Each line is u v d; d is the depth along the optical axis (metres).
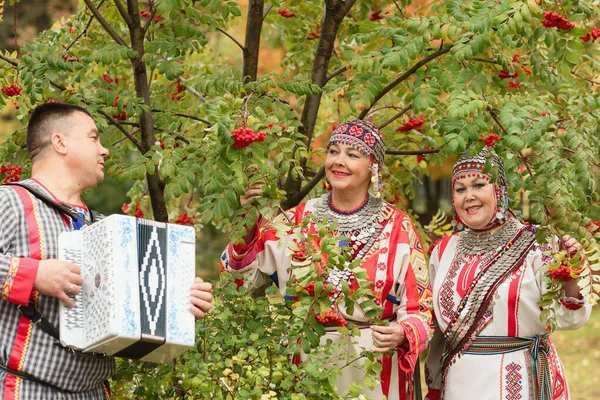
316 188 5.76
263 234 4.62
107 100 4.92
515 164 4.48
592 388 10.50
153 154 4.72
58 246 3.70
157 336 3.63
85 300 3.68
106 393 4.02
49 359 3.69
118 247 3.59
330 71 6.07
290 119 4.74
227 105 4.22
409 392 4.52
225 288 4.49
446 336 4.64
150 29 5.34
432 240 6.20
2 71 4.88
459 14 4.61
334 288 4.38
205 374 4.19
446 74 4.56
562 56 4.88
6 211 3.72
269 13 6.24
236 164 4.20
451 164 9.83
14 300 3.57
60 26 5.83
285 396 4.15
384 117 5.95
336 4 5.31
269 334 4.48
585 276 4.05
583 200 4.28
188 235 3.80
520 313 4.52
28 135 4.02
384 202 4.66
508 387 4.48
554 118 4.20
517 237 4.63
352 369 4.44
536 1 4.47
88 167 3.99
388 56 4.48
